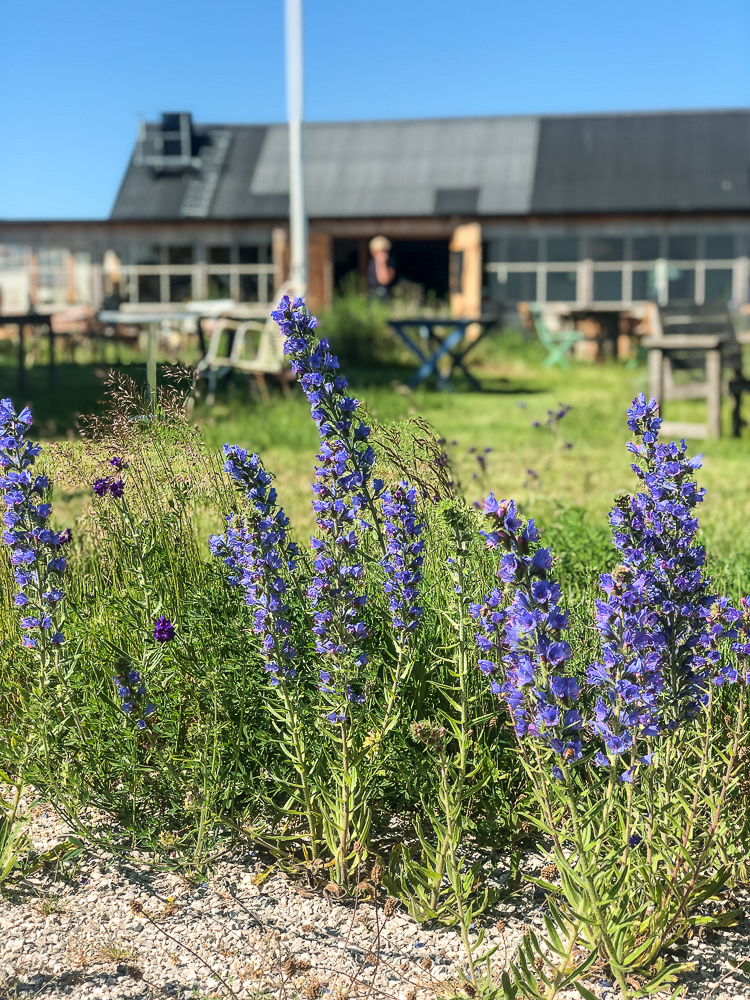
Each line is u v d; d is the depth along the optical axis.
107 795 2.94
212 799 2.82
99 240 27.02
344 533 2.72
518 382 17.92
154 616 3.19
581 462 9.20
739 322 20.47
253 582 2.74
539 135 29.02
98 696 3.07
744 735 2.49
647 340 11.08
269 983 2.37
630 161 27.70
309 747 2.89
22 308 28.66
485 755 2.89
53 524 4.74
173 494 3.69
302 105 18.50
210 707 3.04
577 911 2.27
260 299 26.95
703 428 10.91
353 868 2.73
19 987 2.37
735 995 2.31
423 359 16.84
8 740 3.16
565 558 4.86
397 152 28.89
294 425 11.07
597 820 2.44
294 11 18.31
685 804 2.40
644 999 2.31
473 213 26.05
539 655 2.06
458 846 2.84
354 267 30.16
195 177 28.48
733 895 2.65
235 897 2.72
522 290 26.23
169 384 4.07
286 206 27.38
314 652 2.96
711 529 5.95
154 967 2.45
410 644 3.08
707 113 28.91
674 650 2.39
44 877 2.82
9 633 3.55
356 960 2.46
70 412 12.00
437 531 3.28
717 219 25.44
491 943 2.51
